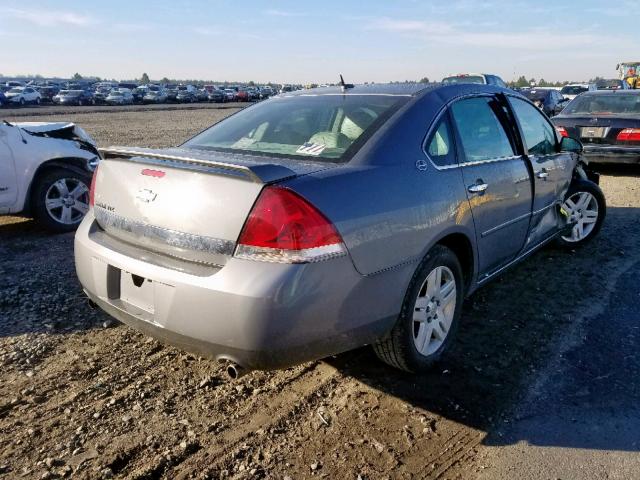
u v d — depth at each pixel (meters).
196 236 2.48
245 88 79.81
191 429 2.68
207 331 2.38
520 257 4.29
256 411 2.83
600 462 2.47
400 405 2.88
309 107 3.45
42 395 2.95
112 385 3.05
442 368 3.24
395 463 2.46
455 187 3.15
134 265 2.63
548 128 4.75
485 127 3.72
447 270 3.18
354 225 2.51
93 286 2.92
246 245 2.34
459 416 2.79
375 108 3.21
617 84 30.33
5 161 5.79
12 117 29.19
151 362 3.31
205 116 33.56
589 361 3.34
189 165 2.58
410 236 2.78
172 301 2.46
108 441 2.59
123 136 19.28
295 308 2.32
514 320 3.89
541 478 2.37
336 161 2.78
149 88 63.75
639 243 5.73
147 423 2.72
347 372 3.20
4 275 4.73
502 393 3.00
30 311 3.98
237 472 2.40
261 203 2.34
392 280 2.71
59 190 6.20
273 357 2.36
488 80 16.08
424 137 3.11
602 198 5.51
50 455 2.49
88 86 74.19
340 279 2.45
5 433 2.63
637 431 2.69
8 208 5.90
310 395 2.97
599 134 9.38
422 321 3.06
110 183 2.98
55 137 6.46
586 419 2.78
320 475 2.38
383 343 2.95
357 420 2.76
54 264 5.07
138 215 2.73
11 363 3.26
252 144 3.17
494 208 3.56
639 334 3.68
